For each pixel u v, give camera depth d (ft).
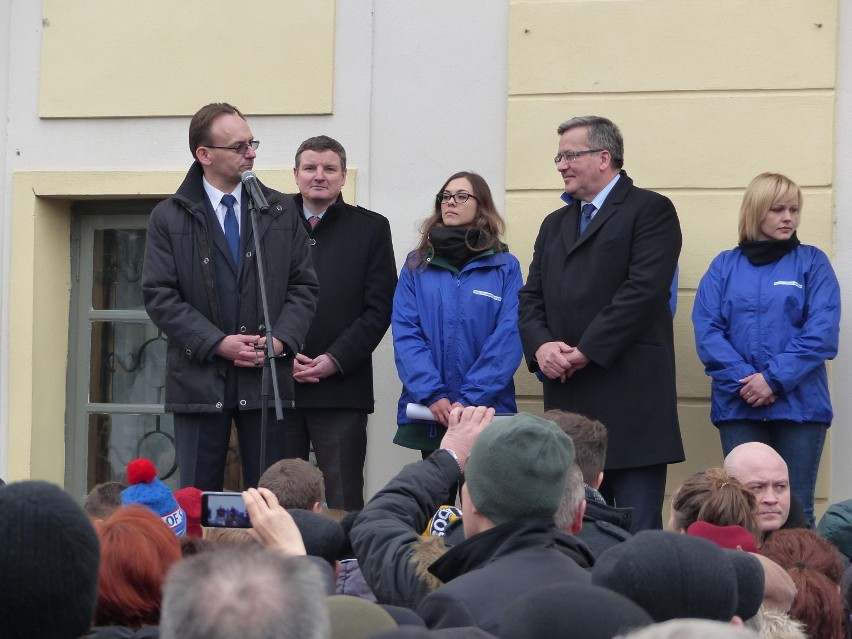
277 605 7.93
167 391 24.04
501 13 29.27
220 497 14.56
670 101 28.35
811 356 25.08
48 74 30.89
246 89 30.17
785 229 25.89
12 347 30.81
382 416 29.35
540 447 12.78
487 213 26.81
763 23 28.02
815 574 14.89
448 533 17.06
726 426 25.62
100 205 31.73
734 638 6.64
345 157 28.14
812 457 25.39
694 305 26.45
